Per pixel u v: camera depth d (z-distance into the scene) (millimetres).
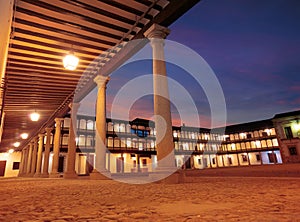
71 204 2674
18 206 2611
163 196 3172
